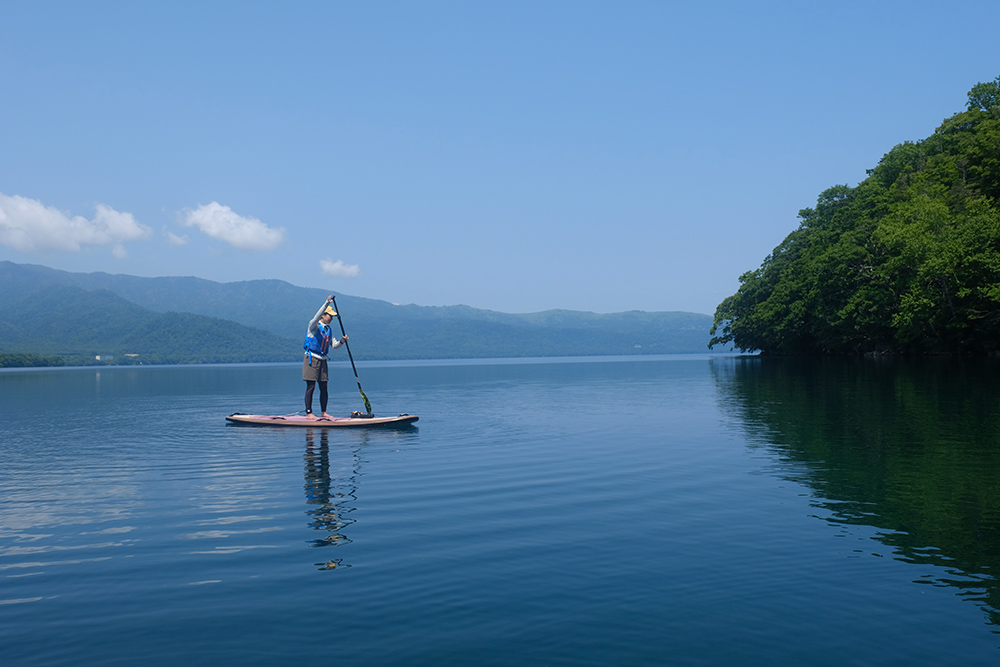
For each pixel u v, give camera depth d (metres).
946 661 4.62
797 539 7.38
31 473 12.63
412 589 6.09
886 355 70.62
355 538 7.80
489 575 6.42
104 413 26.64
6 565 7.00
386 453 14.51
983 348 59.47
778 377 42.03
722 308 107.19
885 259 66.06
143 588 6.25
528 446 15.19
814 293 73.06
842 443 14.12
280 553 7.26
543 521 8.43
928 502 8.94
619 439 16.02
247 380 70.00
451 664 4.66
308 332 21.08
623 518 8.48
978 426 16.20
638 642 4.95
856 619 5.29
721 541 7.37
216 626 5.37
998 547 6.98
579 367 108.12
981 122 66.94
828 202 90.69
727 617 5.36
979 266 53.25
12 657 4.89
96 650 4.99
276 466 13.06
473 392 38.31
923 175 70.31
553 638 5.04
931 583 6.01
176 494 10.55
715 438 15.62
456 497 9.97
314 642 5.05
